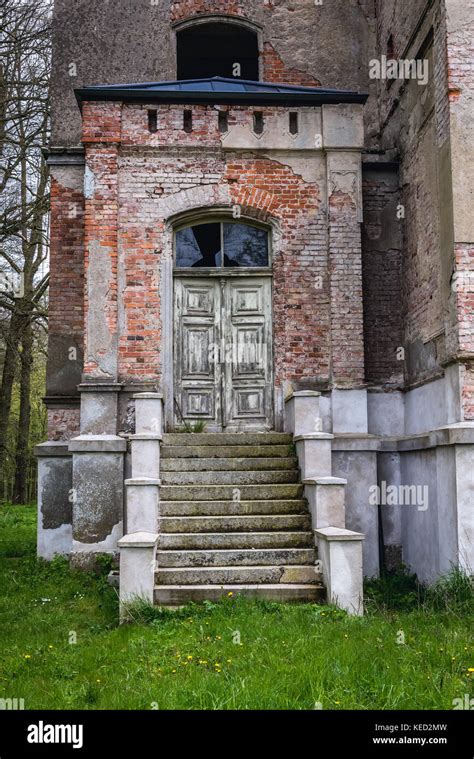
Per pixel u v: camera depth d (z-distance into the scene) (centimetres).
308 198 994
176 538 761
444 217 816
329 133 986
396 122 1068
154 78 1195
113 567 894
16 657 546
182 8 1213
